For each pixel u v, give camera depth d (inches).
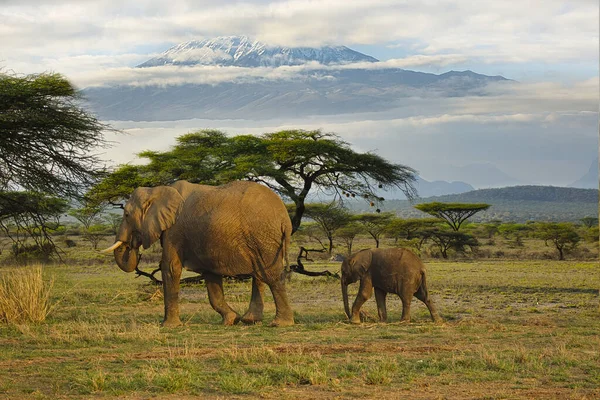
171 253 705.6
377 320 776.3
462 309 913.5
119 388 394.3
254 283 732.7
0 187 1077.1
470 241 3430.1
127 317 802.2
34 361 484.7
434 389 399.2
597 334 633.0
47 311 781.3
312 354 500.7
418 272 750.5
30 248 1569.9
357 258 764.6
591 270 2117.4
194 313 810.2
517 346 532.7
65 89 1032.2
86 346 552.7
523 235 4461.1
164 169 1471.5
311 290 1269.7
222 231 678.5
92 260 2605.8
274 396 382.6
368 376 416.2
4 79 993.5
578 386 408.8
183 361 464.1
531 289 1285.7
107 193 1429.6
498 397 380.8
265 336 611.8
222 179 1508.4
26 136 1009.5
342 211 2844.5
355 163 1582.2
